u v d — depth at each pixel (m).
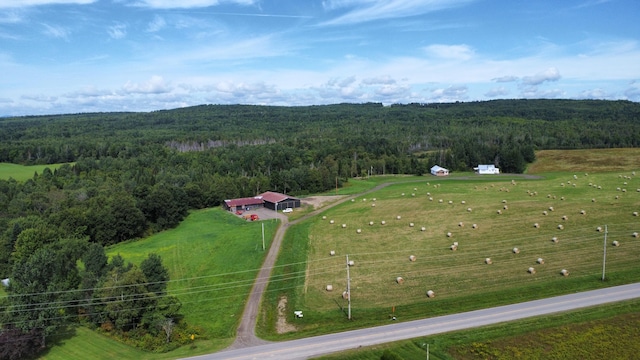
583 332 44.88
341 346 46.03
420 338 45.97
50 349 51.75
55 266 60.75
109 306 53.59
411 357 42.75
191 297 64.38
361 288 61.94
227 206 127.44
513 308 51.09
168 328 50.91
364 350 44.69
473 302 54.06
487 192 124.44
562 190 118.31
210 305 61.00
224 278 70.94
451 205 109.56
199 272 75.06
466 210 102.69
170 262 82.94
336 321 52.66
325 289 62.78
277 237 92.25
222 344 49.25
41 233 87.00
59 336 54.62
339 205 122.50
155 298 54.75
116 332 54.22
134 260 86.00
